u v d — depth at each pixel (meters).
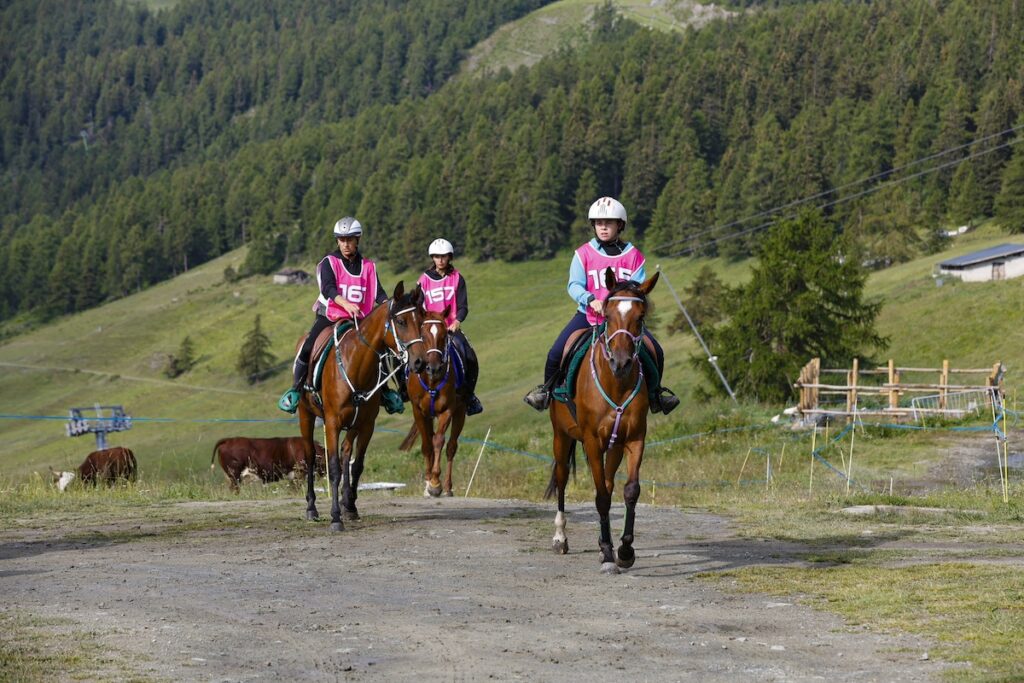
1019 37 186.38
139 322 190.62
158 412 136.50
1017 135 151.00
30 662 6.97
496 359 120.12
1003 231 131.12
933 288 81.06
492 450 29.80
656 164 189.38
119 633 7.78
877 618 8.17
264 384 143.62
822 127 179.62
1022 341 62.53
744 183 161.88
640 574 10.23
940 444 29.17
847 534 12.61
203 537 12.48
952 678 6.57
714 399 58.22
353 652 7.33
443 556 11.18
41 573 10.20
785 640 7.67
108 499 17.16
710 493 19.78
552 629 8.03
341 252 13.77
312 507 14.09
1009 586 8.92
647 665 7.03
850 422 33.94
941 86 176.25
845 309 58.66
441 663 7.06
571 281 10.66
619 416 9.95
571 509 15.44
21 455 103.94
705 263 155.38
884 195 150.62
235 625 8.08
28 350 180.62
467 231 182.88
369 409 13.41
